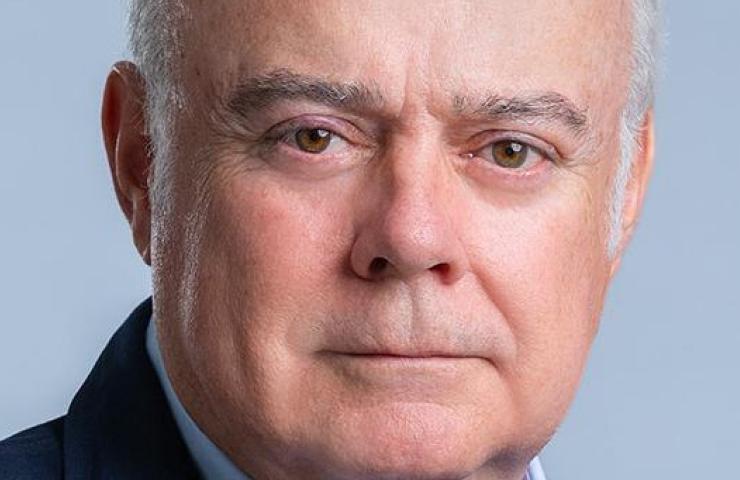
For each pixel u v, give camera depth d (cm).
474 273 192
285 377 193
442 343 190
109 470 208
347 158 190
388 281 189
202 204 197
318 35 187
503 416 196
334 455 193
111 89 217
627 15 205
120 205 219
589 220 201
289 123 190
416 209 186
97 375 216
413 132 187
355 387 192
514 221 193
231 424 199
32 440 213
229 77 192
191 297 199
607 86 201
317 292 191
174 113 201
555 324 197
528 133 191
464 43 186
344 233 190
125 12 216
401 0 185
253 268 192
